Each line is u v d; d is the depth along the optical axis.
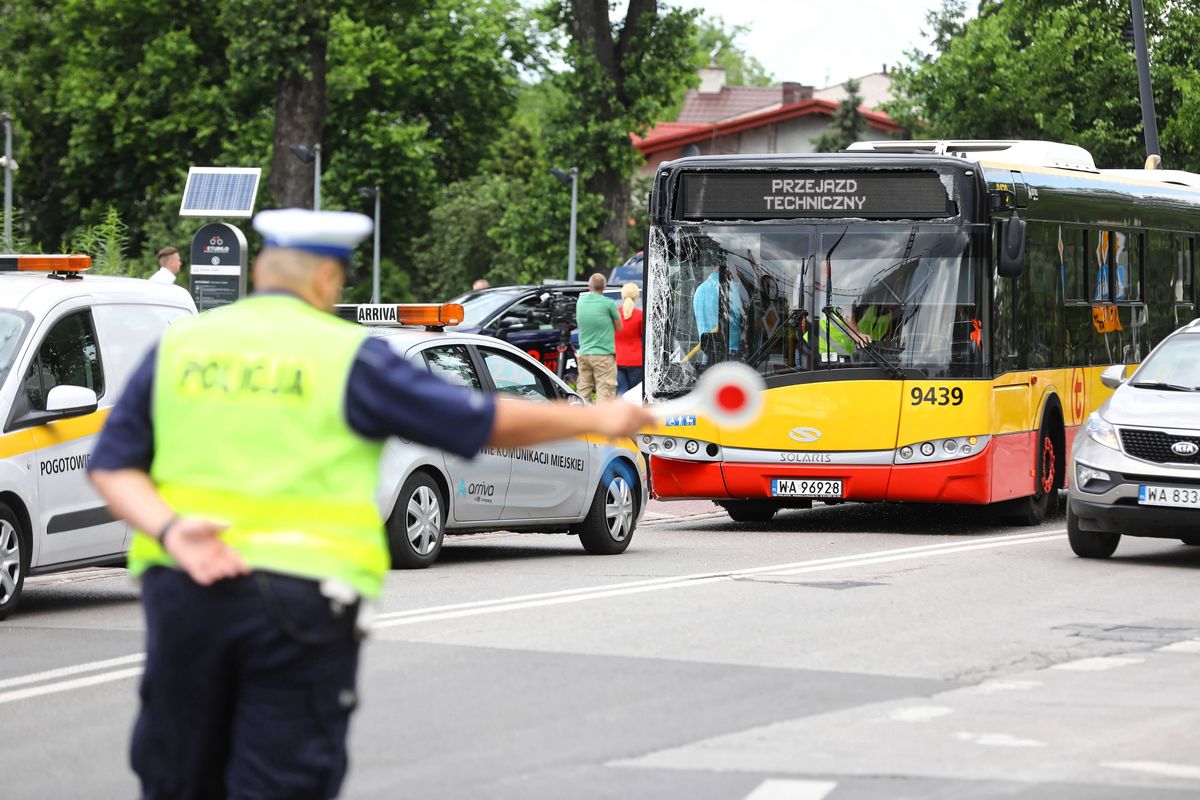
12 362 17.66
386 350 6.57
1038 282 27.44
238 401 6.52
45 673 14.19
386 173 92.75
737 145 132.25
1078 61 71.88
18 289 18.38
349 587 6.41
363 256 96.38
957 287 25.08
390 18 92.94
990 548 23.58
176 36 84.62
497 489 21.77
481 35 95.75
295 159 60.88
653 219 26.09
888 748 11.27
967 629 16.23
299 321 6.60
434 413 6.42
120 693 13.31
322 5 59.38
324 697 6.46
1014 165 27.00
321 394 6.46
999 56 72.31
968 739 11.56
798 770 10.63
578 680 13.47
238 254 31.34
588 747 11.25
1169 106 69.25
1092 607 17.83
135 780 10.60
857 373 25.27
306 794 6.44
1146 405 22.02
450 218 96.00
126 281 19.53
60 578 21.67
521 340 43.19
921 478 25.09
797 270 25.48
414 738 11.50
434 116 98.12
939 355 25.09
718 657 14.53
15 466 17.30
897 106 77.94
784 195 25.53
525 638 15.44
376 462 6.60
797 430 25.44
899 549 23.42
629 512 23.73
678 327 25.95
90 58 88.31
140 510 6.42
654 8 64.12
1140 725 12.07
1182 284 34.09
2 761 11.09
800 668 14.08
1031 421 27.00
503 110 99.50
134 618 17.55
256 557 6.40
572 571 20.84
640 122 64.38
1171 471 21.25
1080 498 21.84
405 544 20.64
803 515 30.16
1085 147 69.69
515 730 11.75
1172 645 15.46
